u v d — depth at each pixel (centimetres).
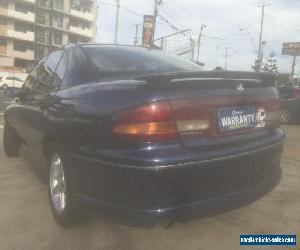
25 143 480
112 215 265
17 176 495
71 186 306
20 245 307
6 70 5109
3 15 5644
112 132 261
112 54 364
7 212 373
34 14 6016
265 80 324
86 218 330
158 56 395
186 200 255
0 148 661
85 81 329
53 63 418
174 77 257
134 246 307
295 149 717
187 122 260
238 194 279
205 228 340
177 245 308
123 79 294
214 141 273
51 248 303
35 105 401
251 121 305
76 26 6881
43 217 362
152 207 248
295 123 1199
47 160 375
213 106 274
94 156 272
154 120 251
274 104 334
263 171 307
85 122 283
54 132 330
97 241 314
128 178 251
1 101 1922
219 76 278
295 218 366
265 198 420
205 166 257
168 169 245
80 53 362
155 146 251
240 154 278
